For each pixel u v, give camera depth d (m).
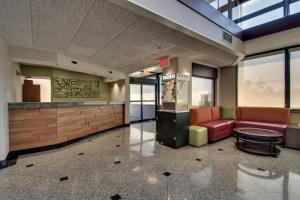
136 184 2.17
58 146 3.79
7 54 3.32
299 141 3.58
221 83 6.16
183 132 3.93
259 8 4.29
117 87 7.45
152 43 3.34
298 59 4.44
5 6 2.00
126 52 3.95
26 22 2.43
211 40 3.23
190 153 3.41
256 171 2.55
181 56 4.39
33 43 3.32
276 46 4.52
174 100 4.10
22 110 3.31
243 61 5.63
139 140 4.51
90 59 4.61
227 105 5.99
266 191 2.00
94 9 2.11
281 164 2.81
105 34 2.88
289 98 4.58
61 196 1.90
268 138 3.48
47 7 2.04
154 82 8.57
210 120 4.93
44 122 3.58
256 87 5.34
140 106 8.16
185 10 2.64
